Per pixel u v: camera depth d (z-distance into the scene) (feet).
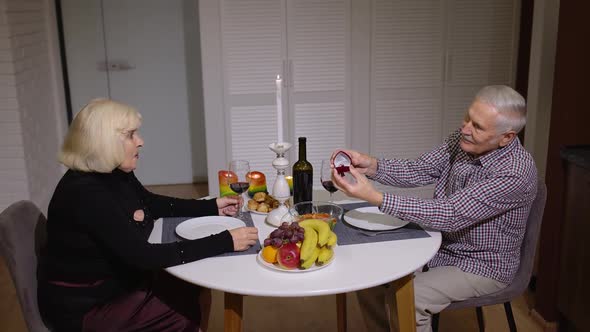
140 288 6.34
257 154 12.94
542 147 9.64
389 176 7.58
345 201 7.56
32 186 12.16
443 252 7.14
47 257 6.04
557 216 8.36
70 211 5.77
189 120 15.88
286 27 12.33
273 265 5.65
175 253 5.75
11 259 5.90
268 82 12.58
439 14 12.62
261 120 12.76
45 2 13.79
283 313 9.33
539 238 9.68
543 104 9.53
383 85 12.87
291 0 12.21
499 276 6.77
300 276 5.49
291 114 12.78
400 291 6.18
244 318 9.19
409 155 13.32
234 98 12.59
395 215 6.30
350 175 6.54
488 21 12.76
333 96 12.81
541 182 6.80
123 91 15.52
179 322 6.23
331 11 12.36
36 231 6.44
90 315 5.96
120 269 6.09
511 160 6.45
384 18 12.51
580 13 7.84
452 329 8.73
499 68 13.05
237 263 5.80
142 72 15.44
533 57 9.55
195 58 15.44
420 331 6.87
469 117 6.44
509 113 6.21
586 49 7.89
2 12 11.02
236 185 6.75
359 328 8.77
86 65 15.23
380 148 13.21
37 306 6.08
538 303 8.87
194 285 6.89
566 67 8.17
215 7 12.09
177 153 16.10
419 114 13.12
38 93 12.90
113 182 6.31
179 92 15.66
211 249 5.88
